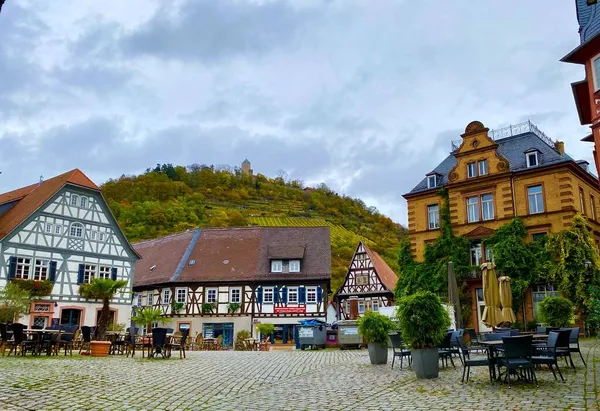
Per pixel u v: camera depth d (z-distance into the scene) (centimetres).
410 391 1067
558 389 1005
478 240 3428
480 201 3450
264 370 1538
